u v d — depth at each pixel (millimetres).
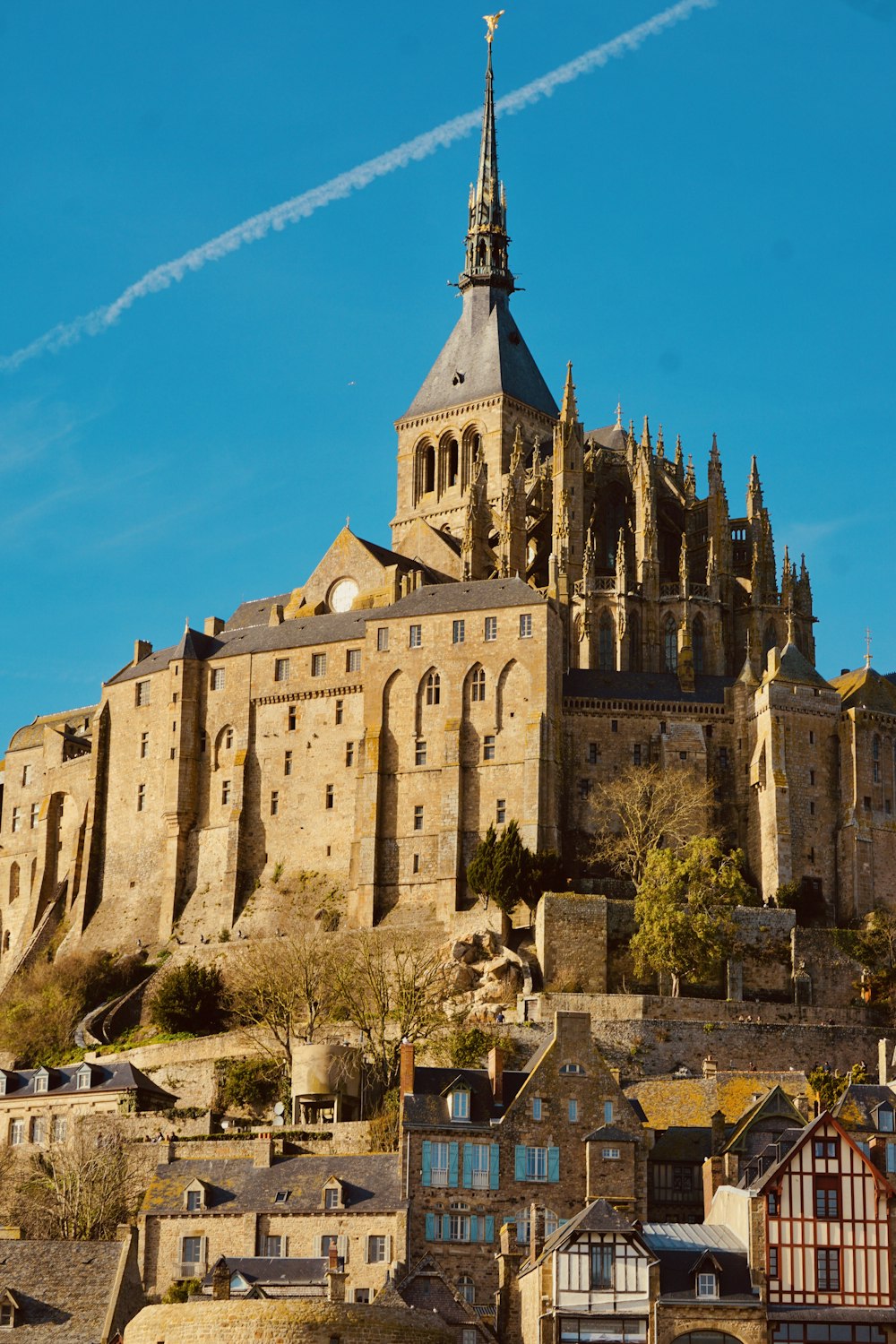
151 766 195375
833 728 180250
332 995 161375
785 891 171375
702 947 159875
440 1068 123812
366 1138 133750
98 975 181875
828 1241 104500
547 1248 105188
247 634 196500
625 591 193500
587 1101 120750
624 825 178250
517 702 179625
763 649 197000
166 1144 135875
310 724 188500
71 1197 130500
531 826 175125
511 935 167375
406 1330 99500
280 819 187625
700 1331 101125
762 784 178875
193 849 190750
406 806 180625
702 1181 121875
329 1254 115938
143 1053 162625
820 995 164125
